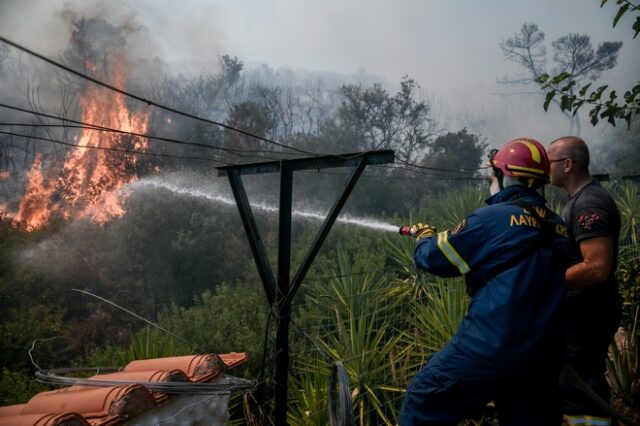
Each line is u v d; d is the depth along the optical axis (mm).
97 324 7969
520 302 1995
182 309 6965
